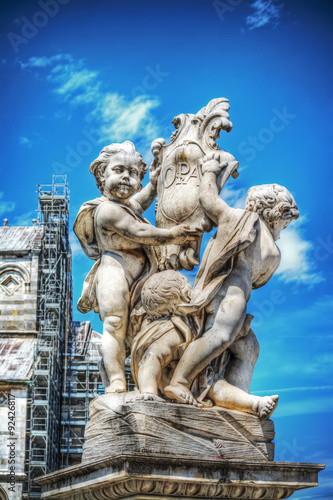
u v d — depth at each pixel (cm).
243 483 399
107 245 464
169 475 380
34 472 2766
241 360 459
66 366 3238
